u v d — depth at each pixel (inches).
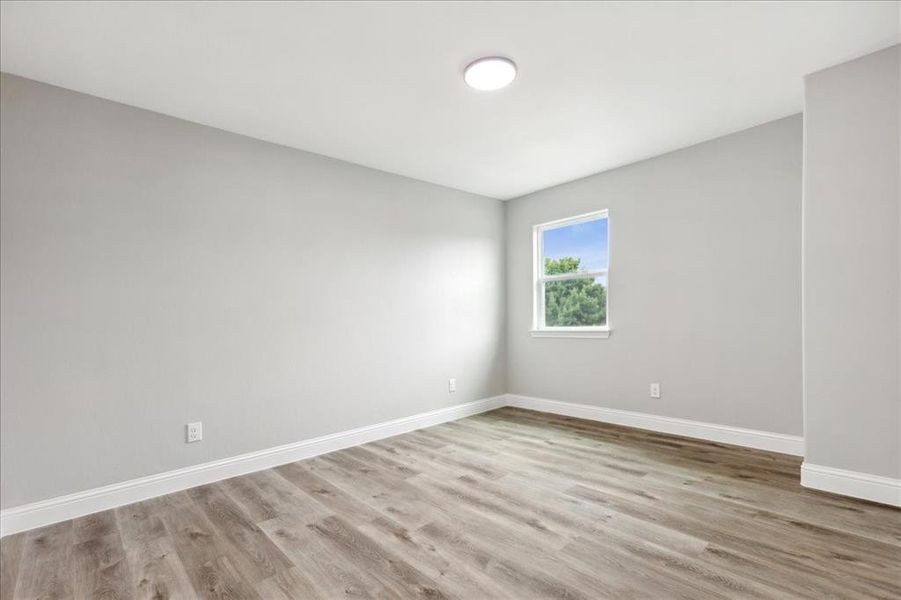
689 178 133.0
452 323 167.6
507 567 67.3
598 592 60.8
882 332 85.5
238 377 112.4
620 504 88.4
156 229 101.1
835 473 90.5
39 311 86.3
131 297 97.2
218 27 73.7
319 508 89.6
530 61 86.1
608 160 143.3
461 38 78.3
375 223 144.9
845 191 89.4
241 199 115.1
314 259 128.6
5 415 82.4
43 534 80.7
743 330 123.0
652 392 142.3
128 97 95.9
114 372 94.4
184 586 64.4
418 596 60.9
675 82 95.2
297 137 119.3
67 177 90.4
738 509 84.7
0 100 84.1
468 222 175.8
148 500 96.0
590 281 163.5
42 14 69.2
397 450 128.6
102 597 62.3
